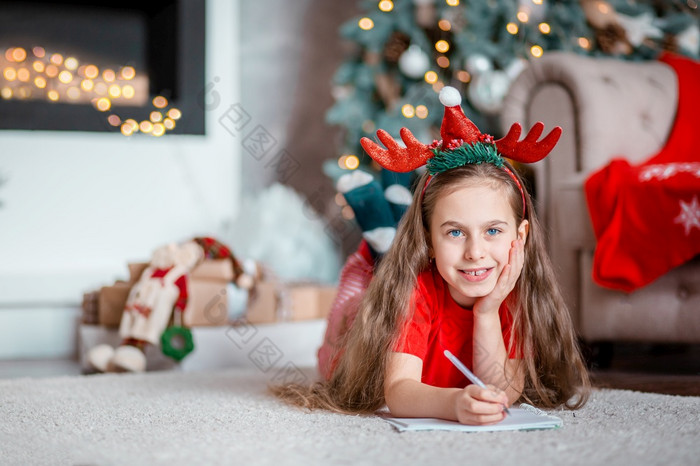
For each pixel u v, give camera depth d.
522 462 0.98
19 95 3.28
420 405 1.24
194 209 3.40
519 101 2.47
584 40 2.98
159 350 2.22
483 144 1.35
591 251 2.12
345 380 1.41
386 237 1.68
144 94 3.52
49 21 3.39
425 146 1.37
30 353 2.65
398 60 3.38
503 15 3.06
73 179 3.22
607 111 2.35
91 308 2.37
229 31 3.50
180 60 3.38
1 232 3.13
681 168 1.98
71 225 3.21
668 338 2.01
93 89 3.38
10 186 3.14
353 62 3.47
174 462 1.00
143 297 2.16
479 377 1.34
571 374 1.45
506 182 1.31
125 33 3.50
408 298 1.34
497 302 1.30
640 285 1.98
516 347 1.39
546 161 2.40
